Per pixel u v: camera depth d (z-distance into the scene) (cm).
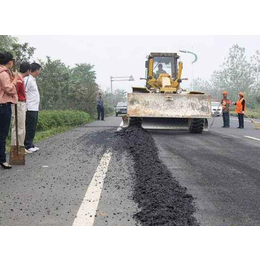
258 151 1034
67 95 2952
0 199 557
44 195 577
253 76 5562
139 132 1375
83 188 614
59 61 3192
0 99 754
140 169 744
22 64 936
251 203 550
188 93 1622
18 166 790
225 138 1358
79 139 1251
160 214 489
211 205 538
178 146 1109
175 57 1805
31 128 974
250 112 3988
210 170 769
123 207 522
